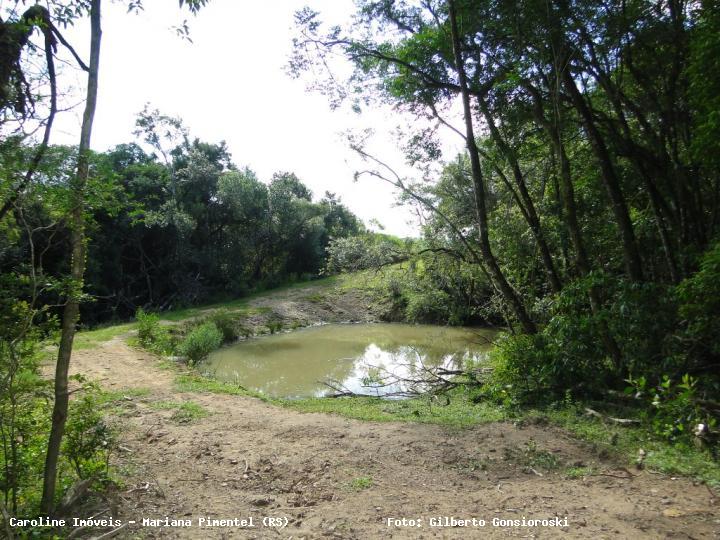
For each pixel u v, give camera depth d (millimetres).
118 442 5977
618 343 7699
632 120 10664
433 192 15234
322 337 21531
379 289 24562
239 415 7375
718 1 6758
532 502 4363
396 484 4836
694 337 6875
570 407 7156
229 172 33094
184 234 27703
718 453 5141
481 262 11195
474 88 9758
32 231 3570
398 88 10391
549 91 9070
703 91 6750
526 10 8023
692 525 3840
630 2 8188
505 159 10258
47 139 3662
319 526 3975
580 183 10742
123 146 27562
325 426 6742
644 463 5102
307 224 37438
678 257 8617
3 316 3574
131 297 25609
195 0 4121
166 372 10812
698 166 8445
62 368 3789
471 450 5715
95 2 3807
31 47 3793
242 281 32938
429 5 9422
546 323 10758
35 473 4184
